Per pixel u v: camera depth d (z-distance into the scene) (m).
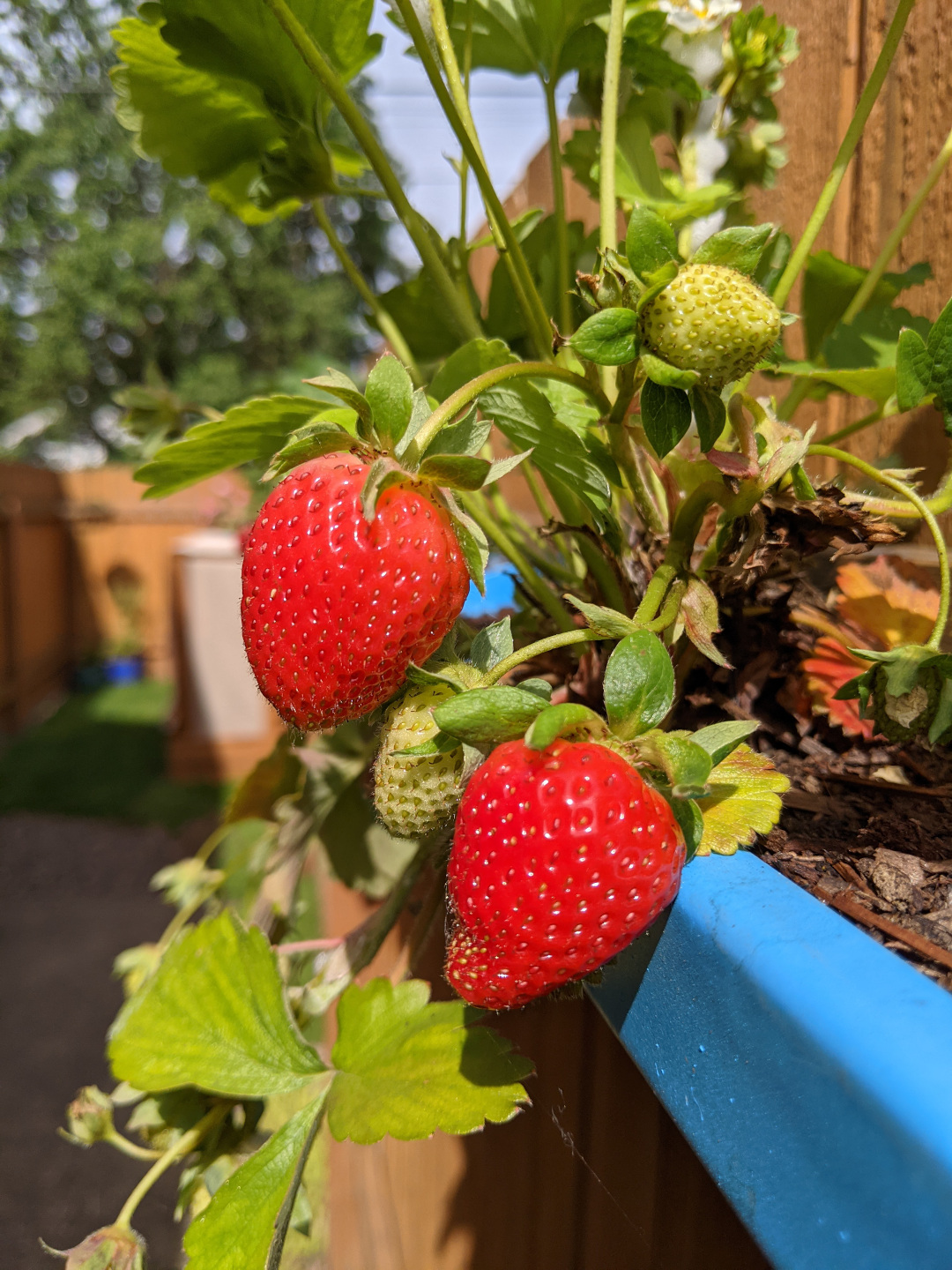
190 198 4.11
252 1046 0.16
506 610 0.27
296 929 0.28
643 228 0.11
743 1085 0.08
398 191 0.19
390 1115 0.14
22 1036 0.81
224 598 1.52
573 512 0.20
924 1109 0.06
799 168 0.27
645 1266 0.14
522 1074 0.14
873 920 0.12
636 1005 0.11
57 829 1.32
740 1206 0.09
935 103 0.21
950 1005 0.07
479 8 0.22
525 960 0.10
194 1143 0.19
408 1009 0.15
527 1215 0.21
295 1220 0.18
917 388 0.15
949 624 0.20
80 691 2.59
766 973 0.08
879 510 0.14
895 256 0.23
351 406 0.12
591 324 0.12
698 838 0.11
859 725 0.18
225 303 4.19
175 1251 0.55
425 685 0.13
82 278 4.02
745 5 0.29
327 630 0.12
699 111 0.22
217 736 1.54
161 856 1.21
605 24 0.21
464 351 0.15
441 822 0.13
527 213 0.26
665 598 0.14
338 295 4.40
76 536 2.79
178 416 0.33
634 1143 0.15
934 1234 0.06
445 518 0.13
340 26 0.19
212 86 0.22
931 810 0.15
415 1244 0.35
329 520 0.12
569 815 0.10
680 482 0.16
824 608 0.20
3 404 4.41
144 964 0.30
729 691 0.17
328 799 0.28
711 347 0.11
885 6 0.23
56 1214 0.60
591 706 0.17
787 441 0.13
